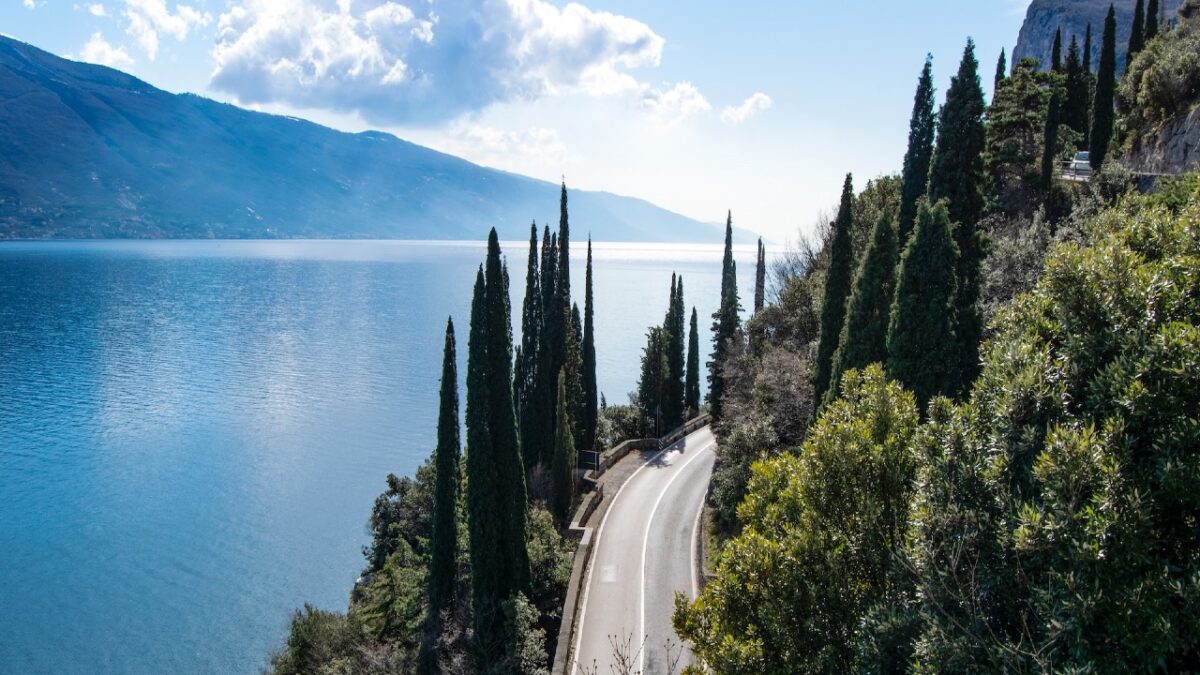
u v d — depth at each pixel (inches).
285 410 4133.9
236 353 5748.0
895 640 458.6
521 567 1314.0
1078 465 353.7
